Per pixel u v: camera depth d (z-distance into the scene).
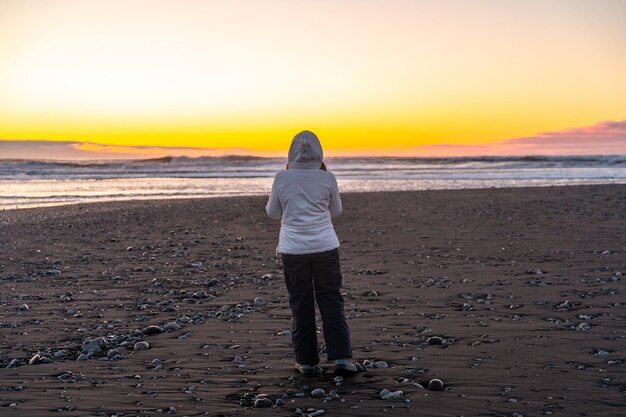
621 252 12.70
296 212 5.40
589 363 5.54
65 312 8.21
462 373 5.29
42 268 11.88
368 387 4.97
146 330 7.00
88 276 11.03
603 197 26.27
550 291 9.02
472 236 15.84
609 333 6.61
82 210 22.94
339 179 46.06
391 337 6.57
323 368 5.55
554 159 79.00
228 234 17.11
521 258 12.26
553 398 4.64
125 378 5.30
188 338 6.71
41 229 17.91
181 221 20.03
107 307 8.53
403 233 16.70
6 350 6.34
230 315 7.87
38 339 6.80
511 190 30.59
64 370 5.59
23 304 8.68
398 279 10.27
